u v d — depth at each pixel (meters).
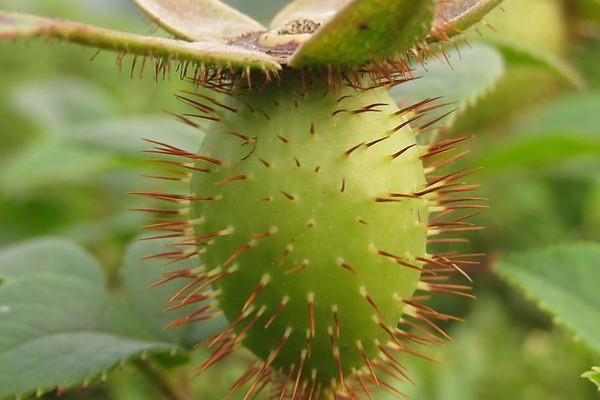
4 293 0.14
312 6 0.14
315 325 0.12
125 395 0.17
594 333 0.15
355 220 0.12
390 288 0.12
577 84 0.18
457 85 0.15
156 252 0.15
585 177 0.24
